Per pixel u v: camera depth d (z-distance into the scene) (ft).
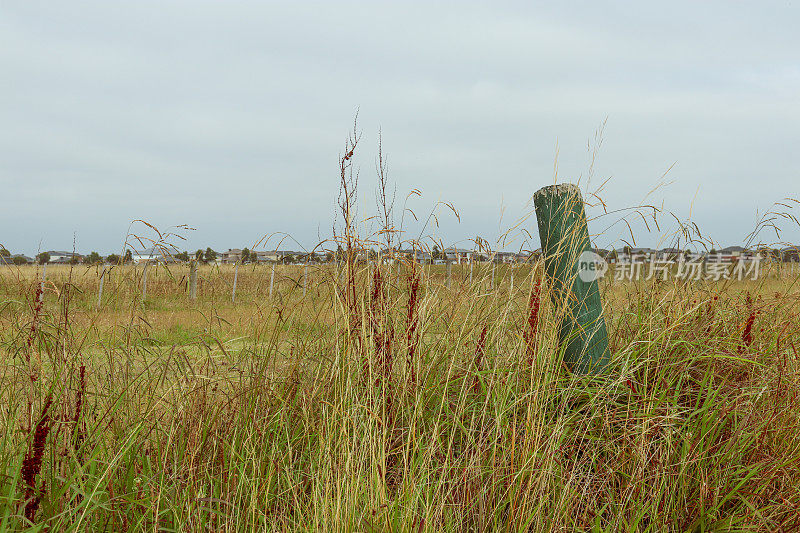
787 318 12.95
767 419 10.09
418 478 9.34
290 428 10.60
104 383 10.68
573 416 10.71
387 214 12.25
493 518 8.96
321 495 8.78
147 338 11.73
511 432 9.92
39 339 10.04
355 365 11.01
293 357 11.84
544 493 9.27
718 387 10.83
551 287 11.81
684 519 9.15
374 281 11.79
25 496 7.66
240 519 8.79
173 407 10.48
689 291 13.16
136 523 8.39
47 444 8.92
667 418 9.90
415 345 11.41
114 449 9.29
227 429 10.41
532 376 10.46
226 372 11.67
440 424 10.73
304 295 12.18
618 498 9.57
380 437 9.62
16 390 9.85
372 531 8.21
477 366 11.64
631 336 12.77
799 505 8.95
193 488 8.97
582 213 12.72
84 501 7.74
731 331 12.55
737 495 9.15
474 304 12.62
